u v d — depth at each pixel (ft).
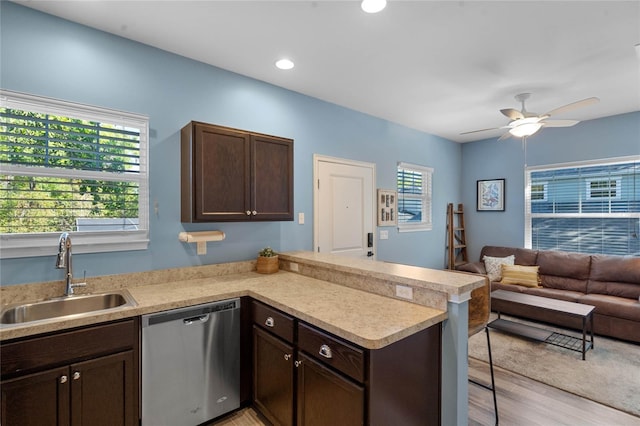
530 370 9.31
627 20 6.88
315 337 5.54
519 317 13.93
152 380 6.23
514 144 16.75
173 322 6.46
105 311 5.83
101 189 7.50
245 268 9.55
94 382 5.65
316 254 9.71
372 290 7.05
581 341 11.40
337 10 6.56
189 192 7.87
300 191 11.10
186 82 8.57
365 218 13.35
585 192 14.62
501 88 10.68
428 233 16.63
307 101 11.32
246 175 8.50
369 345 4.51
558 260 14.30
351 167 12.84
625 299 11.81
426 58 8.62
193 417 6.73
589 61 8.77
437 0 6.23
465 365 5.85
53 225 6.95
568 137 14.93
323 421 5.38
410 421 5.27
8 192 6.51
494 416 7.23
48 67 6.73
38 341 5.16
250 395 7.56
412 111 13.12
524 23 7.01
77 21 7.00
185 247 8.55
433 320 5.48
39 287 6.63
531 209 16.31
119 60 7.58
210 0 6.24
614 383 8.59
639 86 10.47
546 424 6.97
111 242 7.47
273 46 8.03
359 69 9.29
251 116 9.83
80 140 7.21
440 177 17.44
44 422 5.21
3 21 6.30
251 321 7.45
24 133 6.62
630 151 13.25
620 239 13.67
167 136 8.27
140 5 6.42
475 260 18.21
